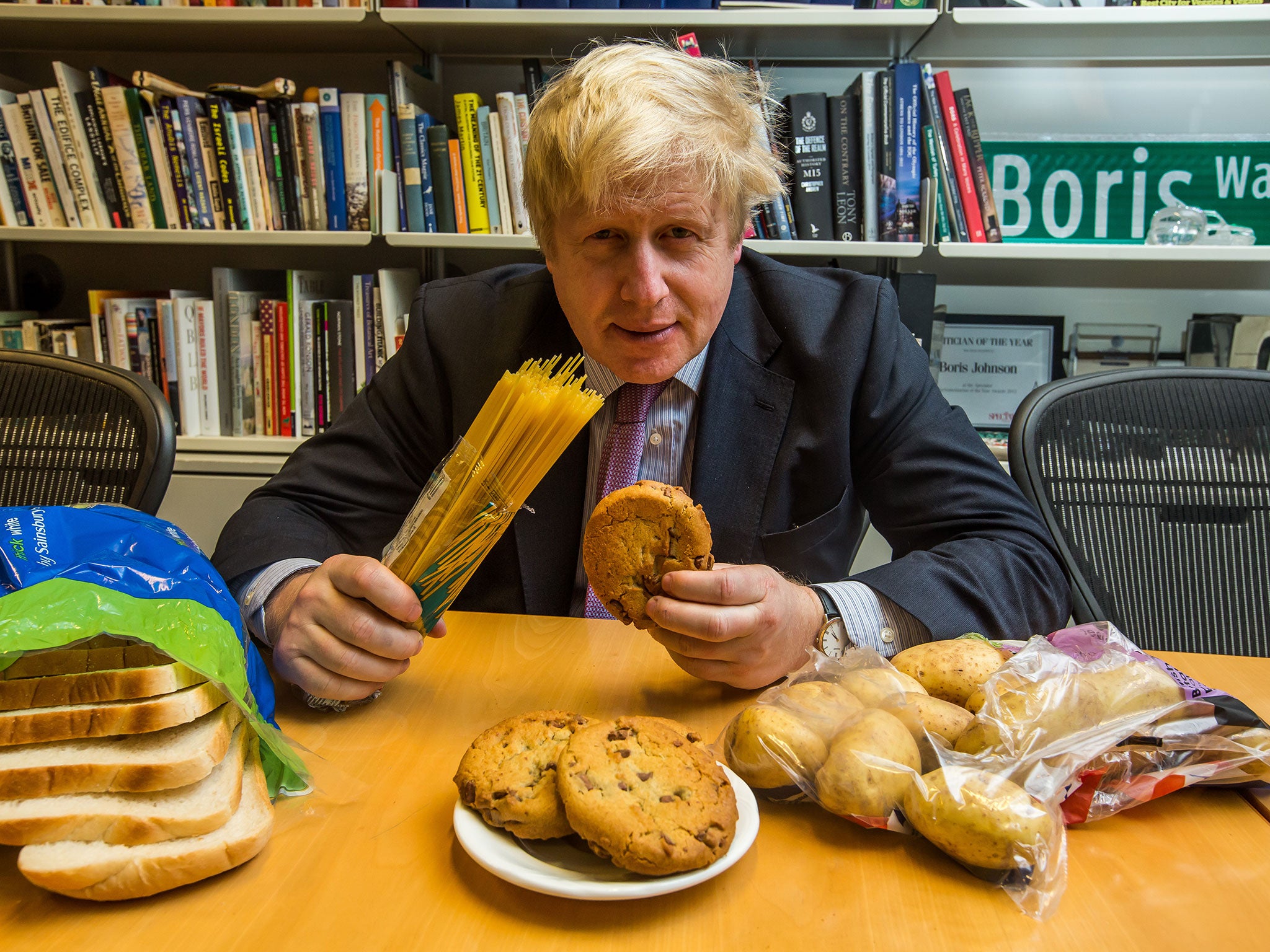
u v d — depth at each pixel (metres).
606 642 0.88
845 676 0.63
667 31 1.89
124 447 1.09
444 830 0.55
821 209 1.87
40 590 0.52
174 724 0.52
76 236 1.95
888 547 2.04
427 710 0.72
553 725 0.57
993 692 0.56
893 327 1.13
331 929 0.46
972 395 2.11
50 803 0.49
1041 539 0.97
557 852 0.51
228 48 2.15
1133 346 2.04
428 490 0.69
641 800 0.48
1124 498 1.05
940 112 1.83
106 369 1.13
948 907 0.48
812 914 0.47
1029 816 0.48
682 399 1.10
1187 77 2.07
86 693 0.51
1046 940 0.45
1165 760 0.56
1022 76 2.11
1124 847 0.53
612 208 0.79
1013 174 1.98
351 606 0.67
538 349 1.14
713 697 0.75
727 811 0.49
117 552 0.58
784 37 1.92
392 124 1.92
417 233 1.92
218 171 1.94
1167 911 0.47
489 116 1.88
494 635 0.89
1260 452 1.05
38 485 1.09
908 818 0.52
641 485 0.70
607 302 0.85
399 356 1.23
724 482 1.09
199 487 1.99
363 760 0.63
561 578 1.09
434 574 0.68
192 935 0.45
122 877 0.46
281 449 2.00
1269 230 1.95
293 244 1.93
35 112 1.93
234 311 1.99
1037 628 0.90
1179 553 1.03
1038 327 2.10
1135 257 1.81
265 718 0.62
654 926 0.46
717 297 0.88
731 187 0.83
